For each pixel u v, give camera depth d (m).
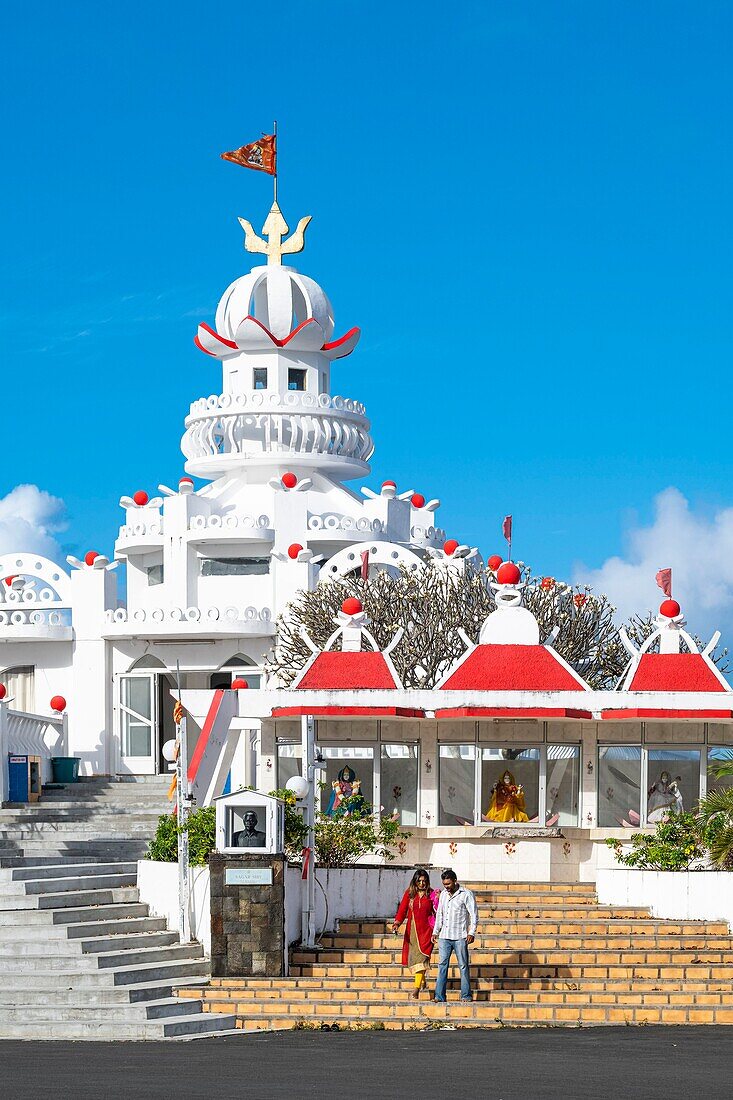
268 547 51.31
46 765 41.81
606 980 24.38
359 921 27.23
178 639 49.75
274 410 53.88
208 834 26.98
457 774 32.06
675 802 31.86
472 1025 22.56
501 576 32.81
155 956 25.42
